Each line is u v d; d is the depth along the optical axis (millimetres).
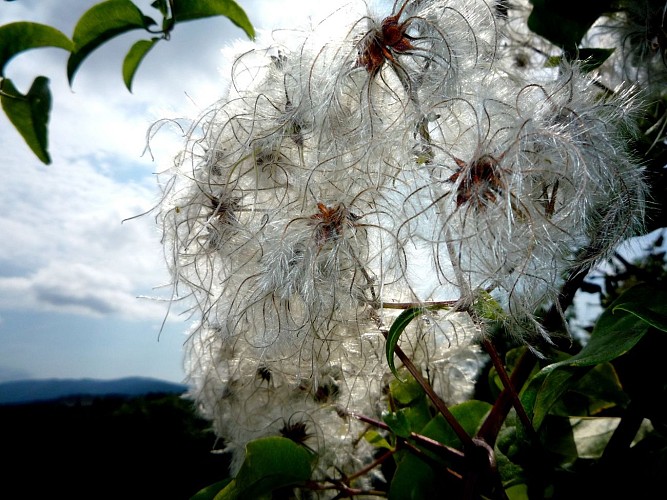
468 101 139
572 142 131
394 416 156
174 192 193
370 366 181
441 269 140
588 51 195
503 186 130
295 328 161
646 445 153
